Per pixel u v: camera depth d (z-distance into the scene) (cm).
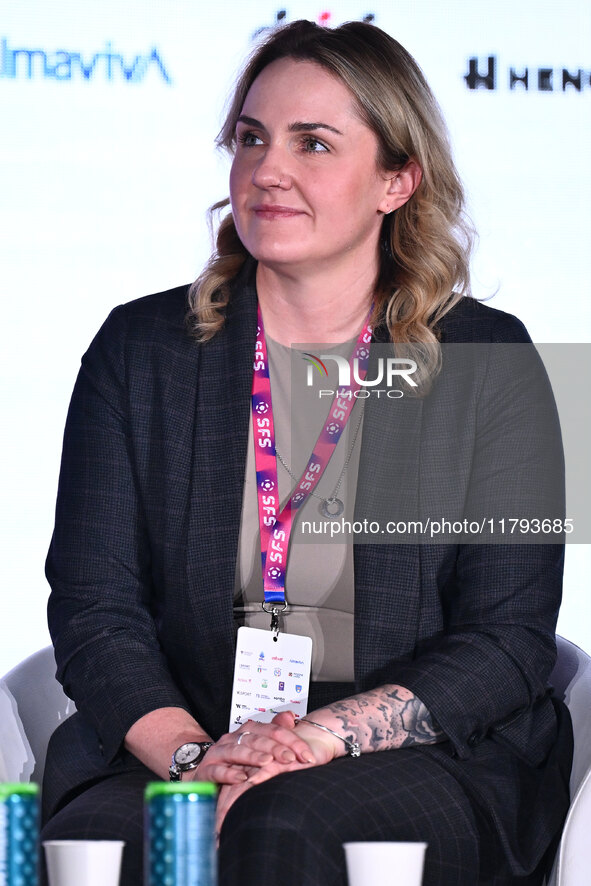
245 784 513
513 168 1045
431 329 657
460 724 567
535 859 561
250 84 668
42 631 1021
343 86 627
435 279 660
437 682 570
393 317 653
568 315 1049
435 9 1038
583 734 613
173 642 640
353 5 1032
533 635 603
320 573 625
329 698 620
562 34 1050
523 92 1046
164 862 351
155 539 645
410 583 616
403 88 641
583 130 1052
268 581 626
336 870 474
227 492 634
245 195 632
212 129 1036
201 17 1031
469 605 615
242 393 645
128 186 1031
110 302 1030
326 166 621
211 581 625
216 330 660
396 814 508
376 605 611
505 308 1045
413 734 563
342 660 624
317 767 521
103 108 1028
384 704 561
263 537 633
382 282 668
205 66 1036
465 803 542
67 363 1027
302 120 618
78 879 379
